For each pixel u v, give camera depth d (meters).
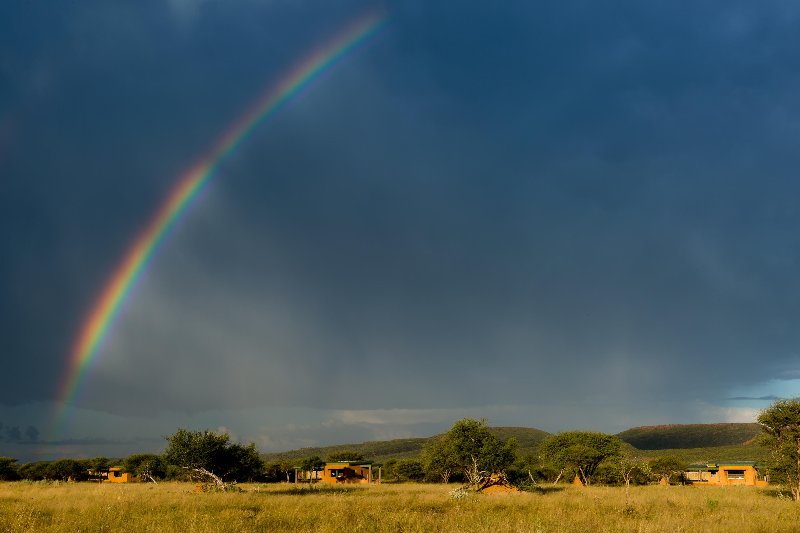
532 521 20.39
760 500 33.94
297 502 28.62
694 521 20.89
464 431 48.53
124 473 80.31
